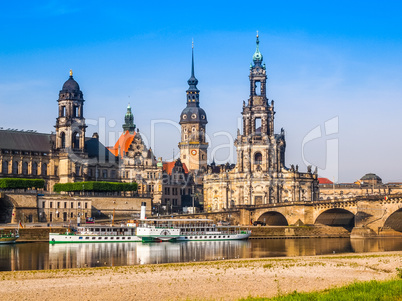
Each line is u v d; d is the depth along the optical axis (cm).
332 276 13038
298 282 12462
